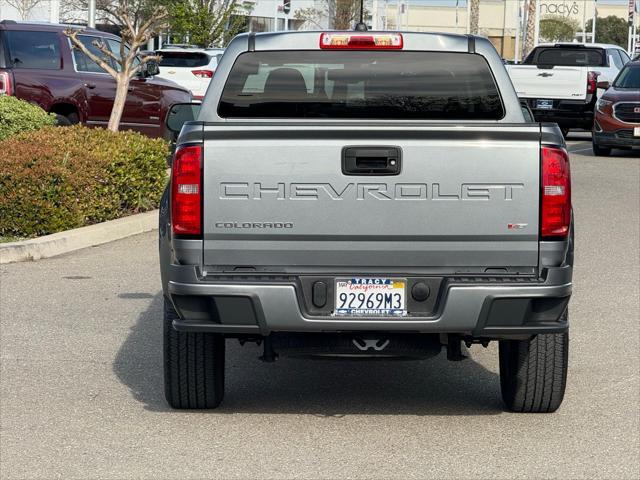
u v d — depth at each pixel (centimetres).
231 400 686
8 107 1541
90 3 2800
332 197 577
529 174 577
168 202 630
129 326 875
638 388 718
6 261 1123
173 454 582
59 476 548
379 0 6369
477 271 586
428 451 590
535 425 639
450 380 741
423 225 578
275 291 573
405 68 666
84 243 1212
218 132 577
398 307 583
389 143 575
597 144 2330
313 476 550
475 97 665
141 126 1917
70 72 1858
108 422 636
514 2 8681
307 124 575
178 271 583
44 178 1203
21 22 1866
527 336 602
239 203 579
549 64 2770
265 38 664
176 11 3766
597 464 572
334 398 693
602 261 1179
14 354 785
